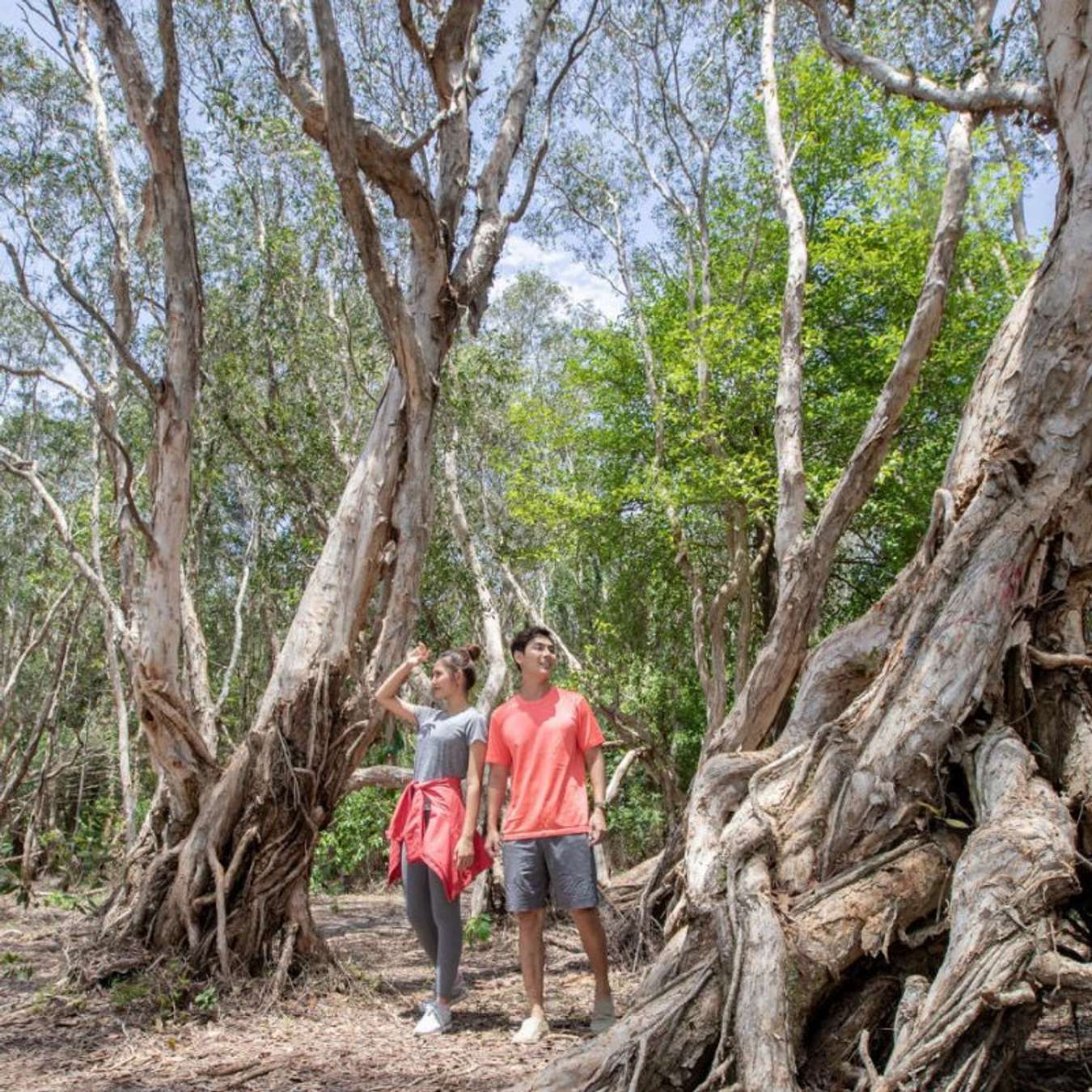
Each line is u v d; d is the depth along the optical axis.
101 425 6.13
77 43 10.17
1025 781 3.20
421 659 5.45
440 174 7.27
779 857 3.33
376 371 14.43
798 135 13.44
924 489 13.29
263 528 15.27
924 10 7.77
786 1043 2.83
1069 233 3.76
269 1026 5.20
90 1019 5.20
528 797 4.77
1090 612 4.32
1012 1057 2.80
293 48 6.78
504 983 6.52
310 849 6.18
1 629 21.92
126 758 13.60
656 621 16.47
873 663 3.91
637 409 16.52
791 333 8.34
